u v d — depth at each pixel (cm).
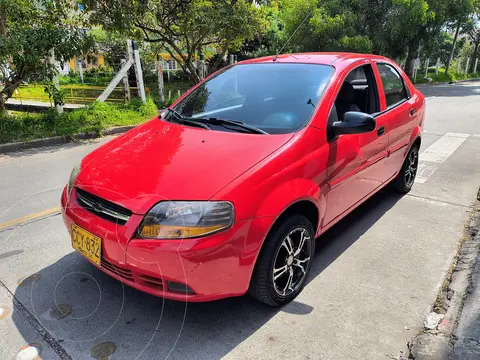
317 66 338
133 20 1042
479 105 1346
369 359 225
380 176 387
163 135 295
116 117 949
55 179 534
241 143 264
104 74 2388
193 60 1541
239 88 342
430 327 250
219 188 222
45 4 836
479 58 5659
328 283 298
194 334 243
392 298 280
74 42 823
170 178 232
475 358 218
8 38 721
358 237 374
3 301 271
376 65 390
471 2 2373
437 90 2223
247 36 1223
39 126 805
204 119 314
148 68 2195
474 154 665
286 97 312
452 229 390
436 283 299
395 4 2095
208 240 212
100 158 276
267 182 237
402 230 388
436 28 2364
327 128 291
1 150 684
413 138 449
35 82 834
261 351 230
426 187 509
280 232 247
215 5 1142
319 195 277
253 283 248
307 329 249
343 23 2000
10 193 478
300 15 2044
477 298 269
